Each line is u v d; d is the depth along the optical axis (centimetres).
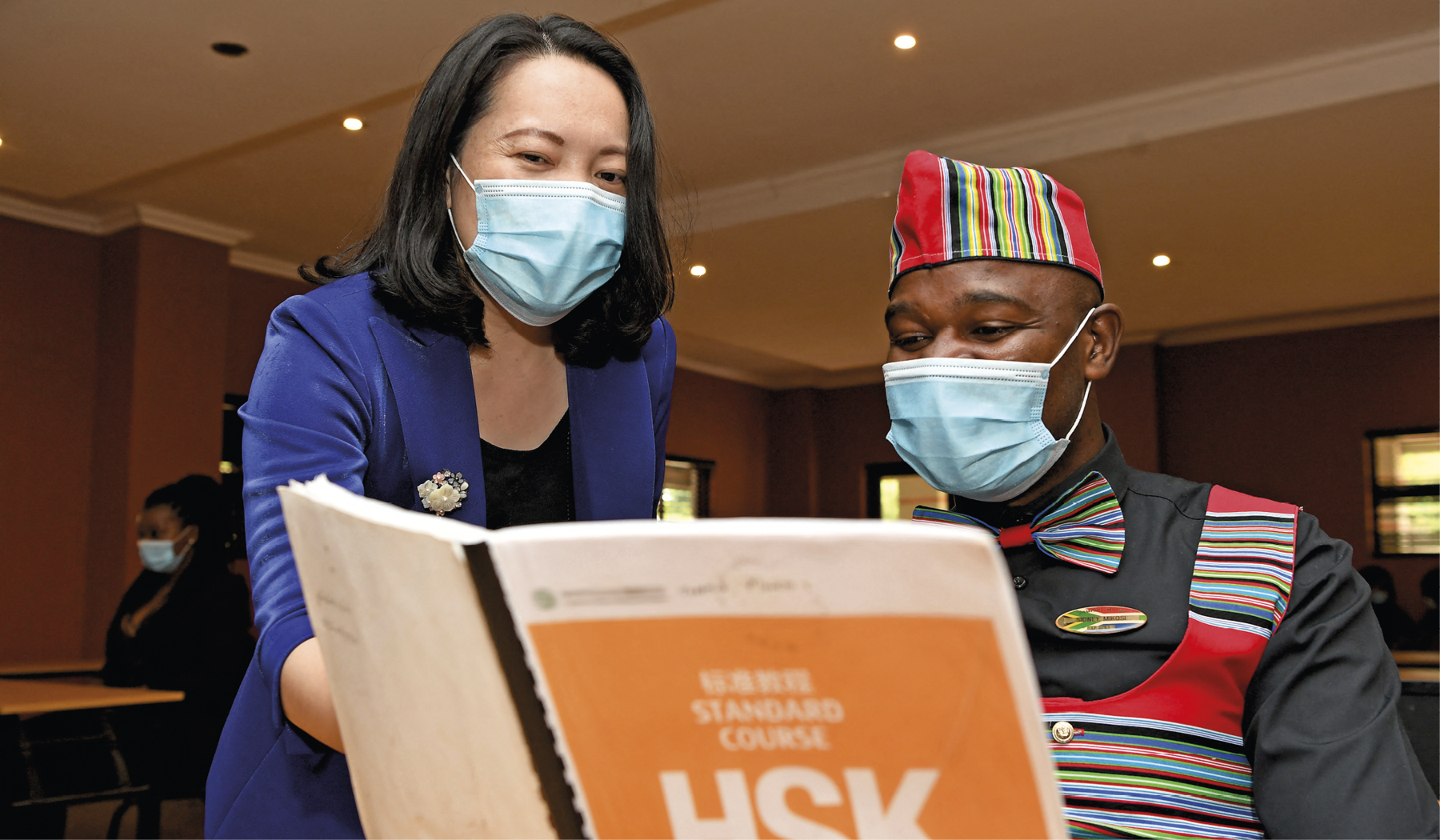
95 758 342
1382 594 662
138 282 614
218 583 379
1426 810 85
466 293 104
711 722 42
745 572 40
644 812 44
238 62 423
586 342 116
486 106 103
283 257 705
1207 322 876
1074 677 102
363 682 53
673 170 164
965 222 109
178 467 622
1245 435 880
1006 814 40
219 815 101
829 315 845
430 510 104
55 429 612
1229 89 477
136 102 461
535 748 46
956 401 107
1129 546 107
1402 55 443
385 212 109
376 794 56
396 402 101
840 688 41
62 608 608
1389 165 527
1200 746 95
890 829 42
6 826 319
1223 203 587
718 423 1067
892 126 528
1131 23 429
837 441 1108
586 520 117
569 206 102
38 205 609
